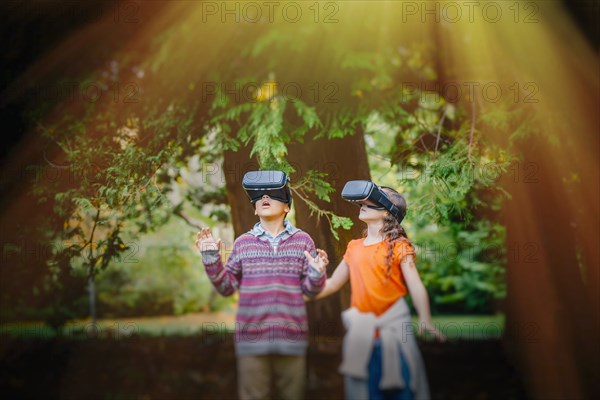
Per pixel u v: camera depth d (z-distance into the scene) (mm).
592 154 5160
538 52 5238
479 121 4918
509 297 6328
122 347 6711
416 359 3006
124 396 5004
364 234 3590
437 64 6367
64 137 5105
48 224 5180
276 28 5422
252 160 5172
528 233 5902
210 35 5520
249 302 3137
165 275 12539
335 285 3266
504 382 5371
